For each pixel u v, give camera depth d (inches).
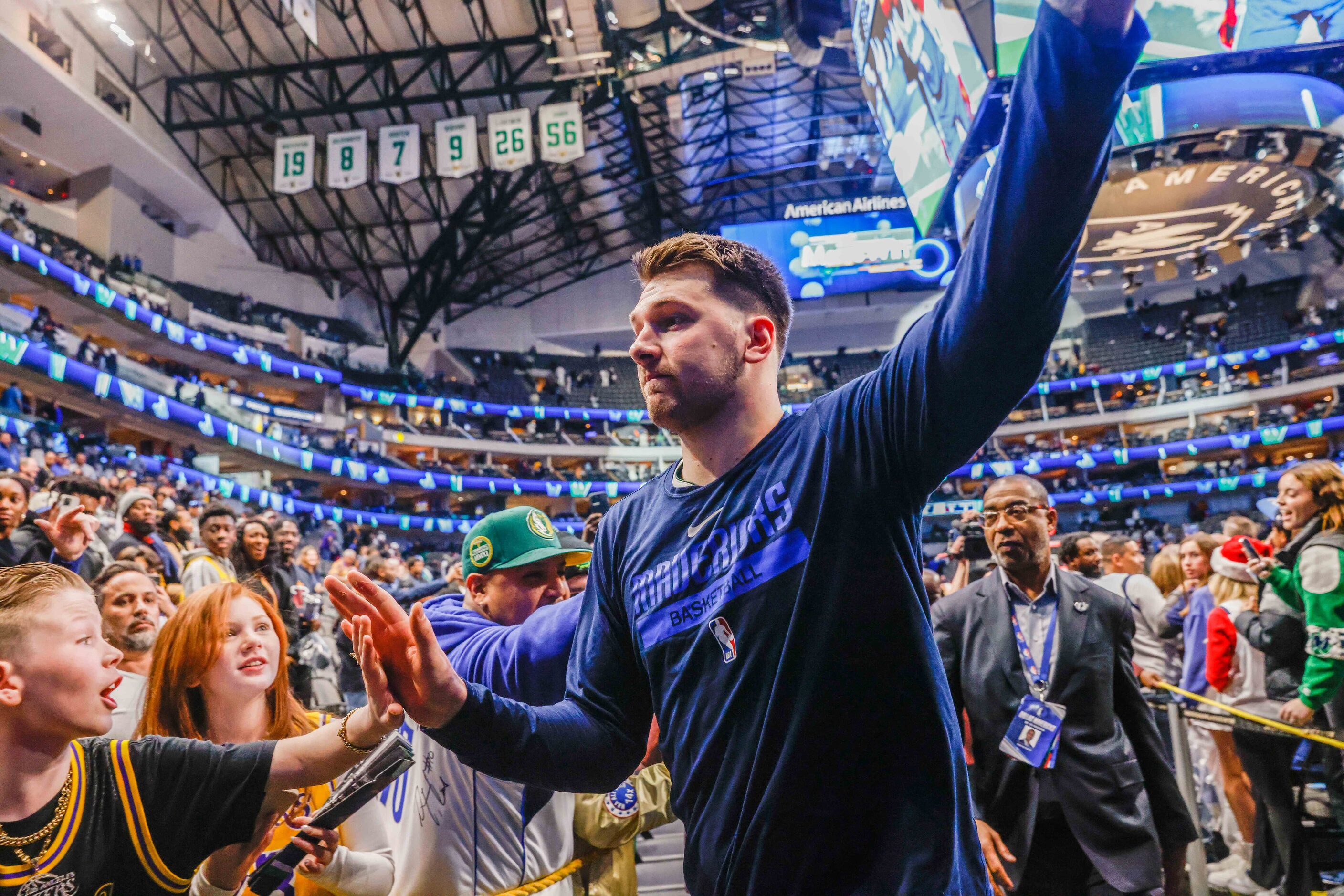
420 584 198.5
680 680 47.0
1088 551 176.6
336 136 789.9
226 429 979.9
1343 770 128.1
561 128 778.8
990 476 1267.2
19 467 310.7
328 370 1154.7
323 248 1175.6
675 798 48.5
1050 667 101.1
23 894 54.2
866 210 1229.1
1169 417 1238.9
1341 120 374.6
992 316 37.9
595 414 1352.1
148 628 109.5
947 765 42.9
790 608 43.6
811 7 650.2
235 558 189.8
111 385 839.1
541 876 81.7
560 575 89.8
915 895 40.1
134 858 57.9
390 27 836.0
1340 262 1118.4
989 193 38.1
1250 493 1176.8
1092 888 99.7
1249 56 354.0
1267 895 144.6
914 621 43.9
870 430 44.5
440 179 1029.8
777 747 42.7
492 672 75.7
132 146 907.4
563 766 49.2
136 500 187.3
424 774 80.0
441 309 1382.9
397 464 1211.9
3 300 842.8
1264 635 136.4
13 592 57.8
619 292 1398.9
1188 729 178.5
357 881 72.7
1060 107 34.1
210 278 1075.9
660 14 809.5
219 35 817.5
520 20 839.1
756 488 46.8
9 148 868.0
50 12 781.3
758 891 42.1
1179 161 414.6
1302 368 1170.0
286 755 61.2
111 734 100.7
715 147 1206.3
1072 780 97.7
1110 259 547.8
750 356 49.8
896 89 405.7
